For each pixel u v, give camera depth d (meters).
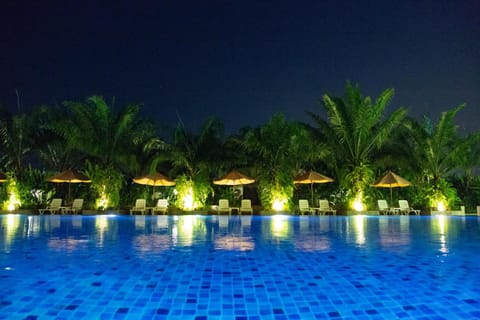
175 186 19.81
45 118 20.78
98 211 18.77
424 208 19.59
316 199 20.84
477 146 21.86
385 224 13.41
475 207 21.73
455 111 19.16
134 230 11.02
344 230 11.11
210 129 20.03
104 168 19.42
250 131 20.12
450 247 7.64
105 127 19.33
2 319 3.48
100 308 3.77
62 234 9.92
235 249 7.35
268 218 16.72
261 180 19.61
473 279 4.91
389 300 4.03
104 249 7.34
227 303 3.93
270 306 3.84
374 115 18.78
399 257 6.48
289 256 6.56
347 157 19.52
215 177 21.12
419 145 19.64
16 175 20.05
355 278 4.96
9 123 19.86
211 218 16.64
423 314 3.62
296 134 19.78
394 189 20.78
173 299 4.05
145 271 5.35
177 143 19.81
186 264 5.84
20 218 16.22
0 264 5.83
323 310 3.73
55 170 21.67
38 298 4.09
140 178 18.62
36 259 6.26
